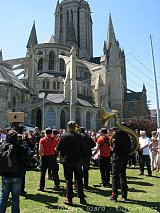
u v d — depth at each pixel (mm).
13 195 7184
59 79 64438
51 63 71625
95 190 11742
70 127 9492
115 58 79312
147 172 17609
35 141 18891
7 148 7254
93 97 65500
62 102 56156
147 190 11789
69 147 9305
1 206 7082
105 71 65188
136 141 10438
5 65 57562
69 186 9273
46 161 11586
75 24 93688
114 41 82000
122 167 10055
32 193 10930
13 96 44812
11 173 7121
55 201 9648
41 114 54844
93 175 15953
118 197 10453
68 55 73688
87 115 59031
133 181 14055
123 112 80438
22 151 7367
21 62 62875
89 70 67875
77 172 9422
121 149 9891
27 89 49531
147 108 80562
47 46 71750
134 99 81500
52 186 12398
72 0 95375
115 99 74312
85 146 11836
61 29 96062
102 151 12695
